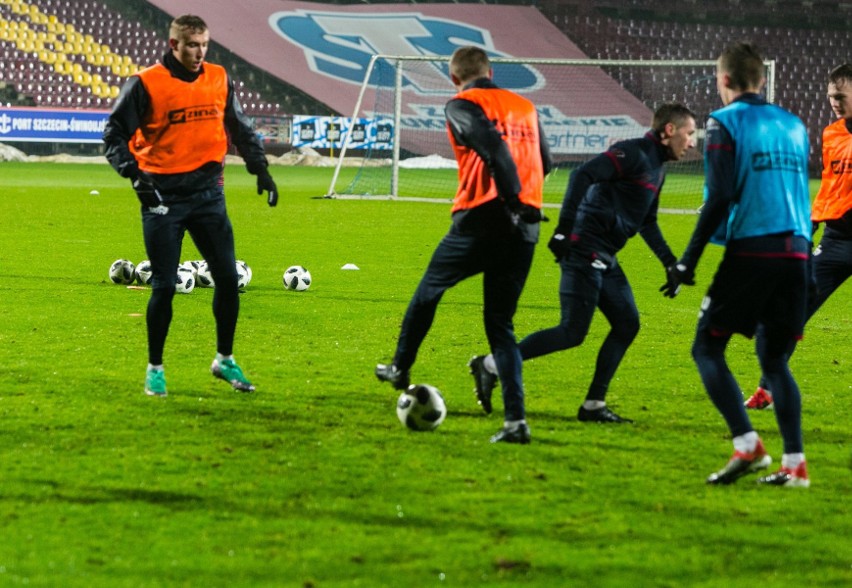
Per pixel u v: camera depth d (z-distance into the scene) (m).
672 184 71.19
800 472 9.87
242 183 61.22
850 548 8.16
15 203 43.91
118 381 13.99
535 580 7.37
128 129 12.80
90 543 7.94
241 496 9.16
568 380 14.87
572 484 9.77
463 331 18.75
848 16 92.19
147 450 10.62
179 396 13.19
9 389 13.34
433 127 83.62
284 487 9.46
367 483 9.64
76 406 12.49
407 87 85.56
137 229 35.59
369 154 80.00
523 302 22.80
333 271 26.91
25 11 82.75
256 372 14.89
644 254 33.41
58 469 9.89
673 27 91.69
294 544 8.00
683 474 10.22
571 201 11.55
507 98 11.24
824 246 14.21
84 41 83.00
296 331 18.44
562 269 12.36
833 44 91.62
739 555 7.96
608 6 91.69
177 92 12.86
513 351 11.47
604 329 19.36
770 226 9.88
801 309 10.08
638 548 8.07
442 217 43.69
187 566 7.51
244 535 8.18
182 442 10.99
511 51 88.94
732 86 10.26
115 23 84.31
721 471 9.88
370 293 23.28
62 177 61.34
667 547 8.11
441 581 7.31
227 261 13.46
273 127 79.25
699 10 92.19
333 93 84.25
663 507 9.13
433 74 86.56
